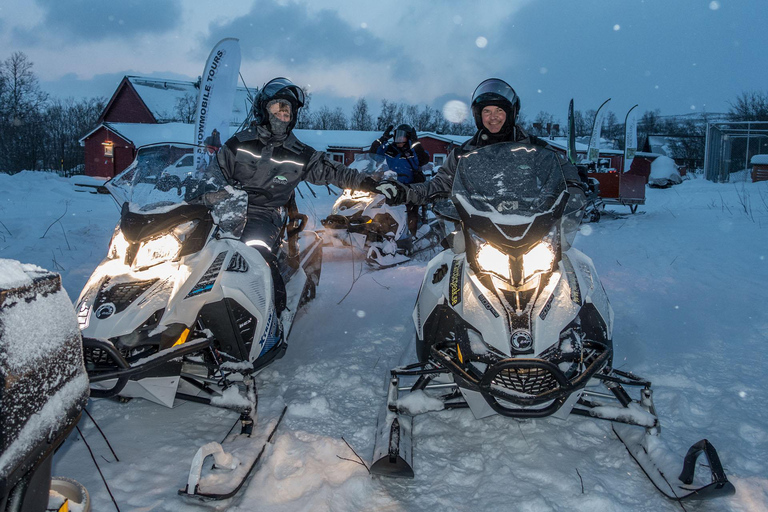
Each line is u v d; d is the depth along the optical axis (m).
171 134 27.44
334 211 7.39
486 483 2.57
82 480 2.49
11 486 1.17
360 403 3.34
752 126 30.00
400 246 7.13
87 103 55.44
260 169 3.97
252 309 3.15
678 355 4.05
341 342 4.30
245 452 2.68
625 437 2.91
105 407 3.20
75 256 6.93
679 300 5.45
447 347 2.97
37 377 1.27
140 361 2.65
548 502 2.42
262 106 3.89
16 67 46.28
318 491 2.44
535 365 2.57
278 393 3.43
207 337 2.97
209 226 3.21
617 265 7.14
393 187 3.46
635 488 2.56
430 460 2.78
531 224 2.89
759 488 2.51
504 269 2.93
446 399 2.98
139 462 2.65
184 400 3.02
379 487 2.55
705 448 2.43
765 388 3.51
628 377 2.94
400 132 8.30
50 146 51.12
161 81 35.31
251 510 2.33
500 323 2.75
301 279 4.42
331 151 30.03
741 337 4.41
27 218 9.52
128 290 2.88
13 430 1.18
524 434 3.01
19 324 1.23
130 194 3.16
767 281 6.17
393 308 5.19
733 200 17.45
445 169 3.74
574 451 2.86
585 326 2.95
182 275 2.98
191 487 2.31
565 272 3.06
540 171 3.17
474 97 3.69
